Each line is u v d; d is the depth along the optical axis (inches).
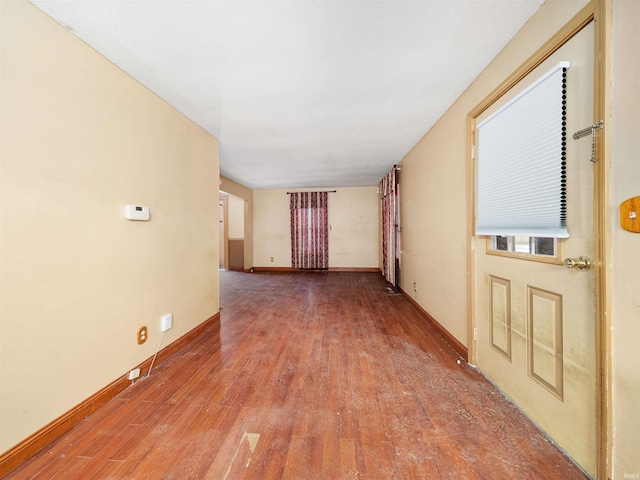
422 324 111.3
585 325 41.3
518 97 53.8
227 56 61.6
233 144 125.6
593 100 39.1
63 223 51.6
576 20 40.9
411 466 43.5
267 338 97.4
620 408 36.2
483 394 62.7
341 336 99.0
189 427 52.7
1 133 42.2
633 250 34.1
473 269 74.4
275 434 50.8
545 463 43.7
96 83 58.7
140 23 50.9
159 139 80.0
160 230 80.4
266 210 265.4
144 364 72.7
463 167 80.1
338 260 256.7
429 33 54.9
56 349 50.2
